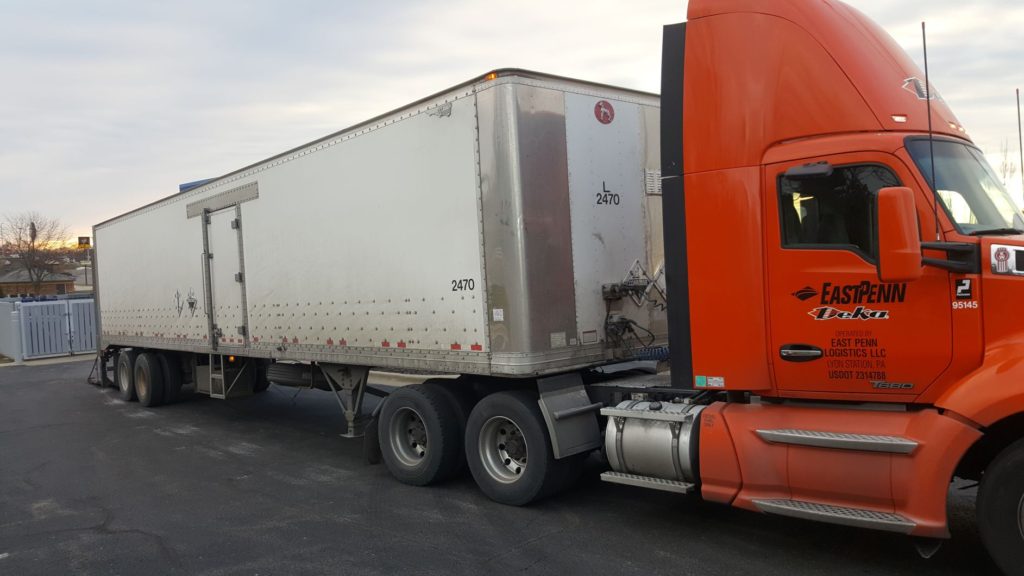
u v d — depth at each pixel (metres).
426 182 6.36
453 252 6.13
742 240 4.68
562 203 5.86
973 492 5.92
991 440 4.20
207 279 10.33
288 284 8.43
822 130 4.49
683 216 4.96
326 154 7.66
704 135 4.84
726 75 4.77
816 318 4.45
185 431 10.49
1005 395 3.76
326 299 7.77
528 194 5.61
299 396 13.55
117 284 13.88
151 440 9.90
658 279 6.64
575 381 5.96
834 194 4.40
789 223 4.55
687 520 5.59
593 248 6.09
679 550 4.95
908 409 4.27
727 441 4.68
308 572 4.89
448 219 6.16
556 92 5.88
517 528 5.56
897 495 4.05
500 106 5.62
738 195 4.70
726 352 4.77
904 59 4.81
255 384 11.75
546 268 5.71
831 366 4.43
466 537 5.42
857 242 4.32
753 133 4.66
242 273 9.41
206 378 11.55
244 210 9.29
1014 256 3.92
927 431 4.00
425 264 6.42
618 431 5.33
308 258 8.03
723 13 4.82
